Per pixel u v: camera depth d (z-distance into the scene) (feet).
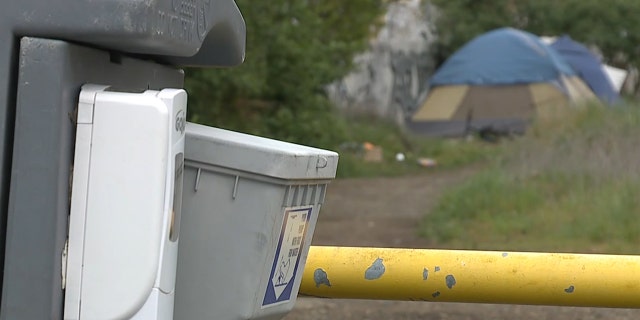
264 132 64.18
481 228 40.19
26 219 7.52
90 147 7.61
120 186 7.61
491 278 12.01
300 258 9.55
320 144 67.77
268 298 9.06
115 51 8.27
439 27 116.47
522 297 12.12
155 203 7.59
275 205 8.70
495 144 94.58
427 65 115.44
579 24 121.60
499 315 24.73
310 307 25.63
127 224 7.61
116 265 7.64
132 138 7.59
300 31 66.39
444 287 12.10
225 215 8.77
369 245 37.55
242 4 60.29
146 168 7.59
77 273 7.65
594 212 39.19
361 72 109.91
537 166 49.98
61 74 7.47
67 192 7.61
